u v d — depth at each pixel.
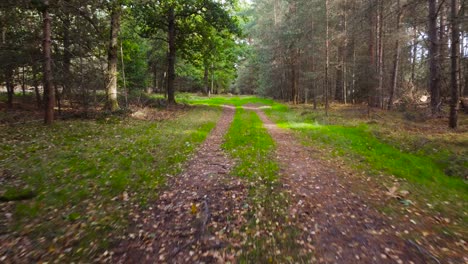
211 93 53.56
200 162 8.64
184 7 24.42
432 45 16.33
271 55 37.72
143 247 4.31
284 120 19.28
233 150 10.13
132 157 8.62
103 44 18.45
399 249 4.21
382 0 20.03
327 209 5.52
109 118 15.64
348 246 4.31
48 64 13.05
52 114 13.38
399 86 25.97
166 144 10.57
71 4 14.49
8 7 13.31
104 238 4.52
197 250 4.25
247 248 4.29
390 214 5.31
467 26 15.03
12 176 6.74
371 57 24.77
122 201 5.81
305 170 7.88
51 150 9.06
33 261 3.90
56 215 5.16
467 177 7.34
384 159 8.82
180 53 29.11
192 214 5.35
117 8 16.09
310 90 34.03
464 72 20.95
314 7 24.08
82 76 15.80
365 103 26.83
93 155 8.66
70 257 4.03
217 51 28.09
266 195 6.16
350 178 7.22
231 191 6.38
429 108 17.38
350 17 24.06
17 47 15.71
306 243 4.41
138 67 29.47
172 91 26.38
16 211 5.22
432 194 6.26
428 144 10.16
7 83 18.89
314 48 25.00
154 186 6.58
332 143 11.25
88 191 6.14
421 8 18.77
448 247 4.26
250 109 28.47
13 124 13.19
